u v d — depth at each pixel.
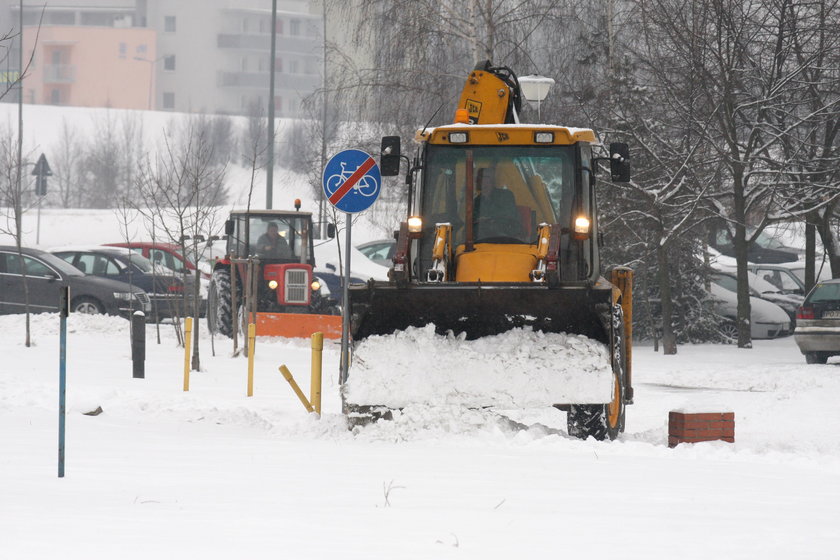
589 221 39.75
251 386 50.31
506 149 40.12
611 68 95.50
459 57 102.88
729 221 92.19
